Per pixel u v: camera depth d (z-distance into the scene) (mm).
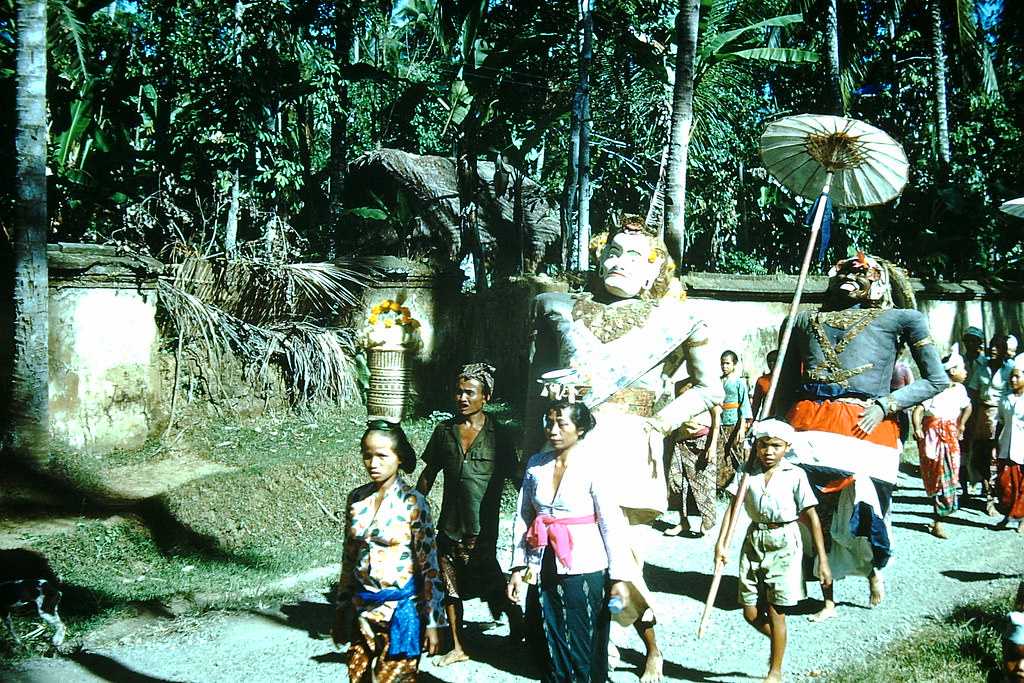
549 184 18156
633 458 5348
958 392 8453
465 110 15039
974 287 16406
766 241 18141
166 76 13047
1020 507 8438
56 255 8734
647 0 15055
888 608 6309
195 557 7250
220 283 10492
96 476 8352
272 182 13227
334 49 14125
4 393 8422
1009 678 3926
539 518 4375
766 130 5945
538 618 4496
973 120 21750
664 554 7746
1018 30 23219
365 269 11594
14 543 6816
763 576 4973
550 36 14875
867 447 6137
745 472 5047
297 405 10570
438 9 14391
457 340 12234
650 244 5719
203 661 5359
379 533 4129
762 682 5027
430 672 5176
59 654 5449
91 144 13133
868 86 23359
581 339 5613
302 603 6402
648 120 15812
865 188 6031
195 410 9898
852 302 6477
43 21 8156
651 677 5031
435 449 5520
